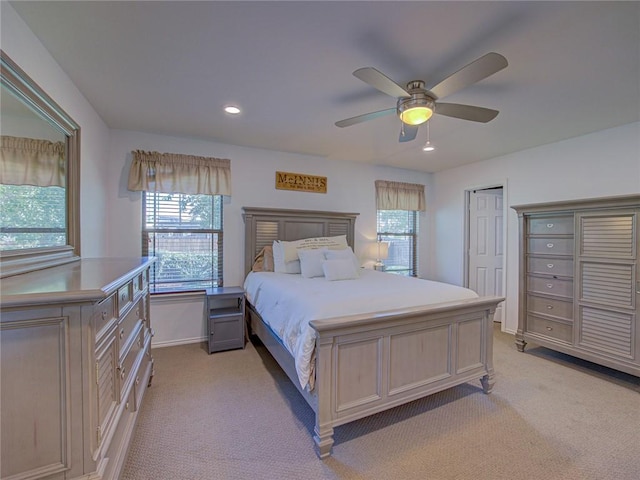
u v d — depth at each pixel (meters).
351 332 1.71
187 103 2.41
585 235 2.66
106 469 1.15
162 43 1.65
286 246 3.42
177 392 2.28
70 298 0.97
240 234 3.59
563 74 1.95
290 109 2.52
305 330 1.76
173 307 3.26
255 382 2.45
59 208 1.79
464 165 4.46
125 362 1.52
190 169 3.26
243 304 3.22
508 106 2.43
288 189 3.85
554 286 2.92
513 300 3.77
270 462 1.59
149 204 3.21
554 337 2.91
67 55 1.75
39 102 1.53
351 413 1.73
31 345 0.95
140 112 2.58
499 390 2.35
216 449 1.68
